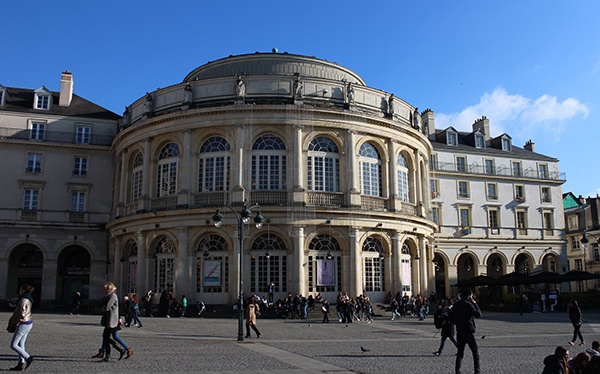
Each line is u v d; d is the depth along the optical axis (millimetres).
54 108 48375
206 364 13945
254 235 34594
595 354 9625
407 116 41812
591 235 64250
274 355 15859
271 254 34500
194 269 34906
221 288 34594
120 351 14406
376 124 37750
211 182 35906
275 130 35688
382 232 36906
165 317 32500
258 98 36500
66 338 19875
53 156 46062
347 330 24891
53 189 45562
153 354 15844
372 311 33812
